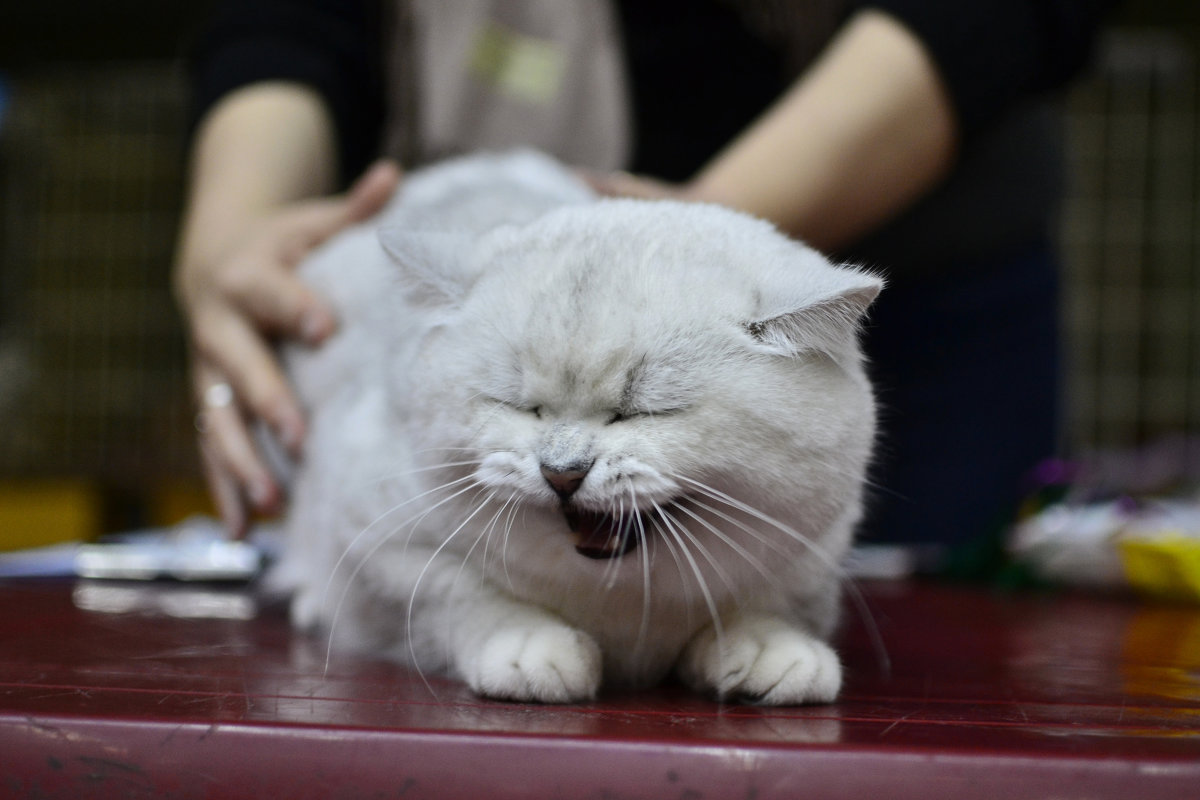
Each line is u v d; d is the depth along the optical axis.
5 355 4.17
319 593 1.34
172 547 1.89
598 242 1.08
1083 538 1.83
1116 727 0.77
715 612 1.01
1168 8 3.86
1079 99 4.04
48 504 3.08
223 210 1.88
